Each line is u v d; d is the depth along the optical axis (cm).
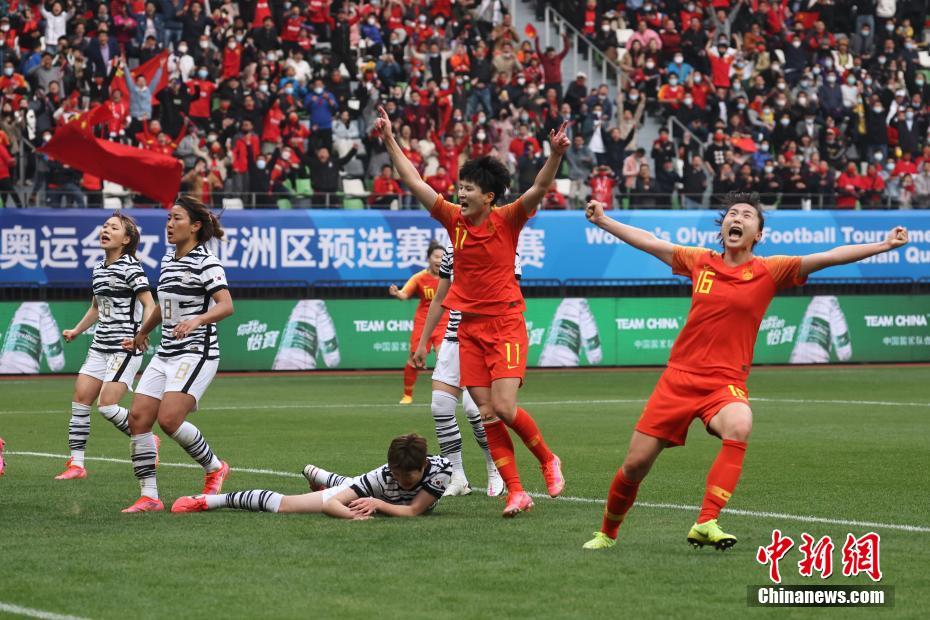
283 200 5281
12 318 4778
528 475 2200
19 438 2819
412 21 5991
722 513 1741
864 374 5056
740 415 1389
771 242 5559
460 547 1467
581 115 5866
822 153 6062
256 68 5503
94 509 1767
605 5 6500
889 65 6506
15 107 5066
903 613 1166
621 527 1617
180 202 1784
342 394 4059
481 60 5828
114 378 2169
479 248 1716
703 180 5691
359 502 1678
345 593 1230
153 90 5228
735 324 1412
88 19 5516
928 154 6253
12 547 1462
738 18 6525
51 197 5019
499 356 1714
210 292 1772
